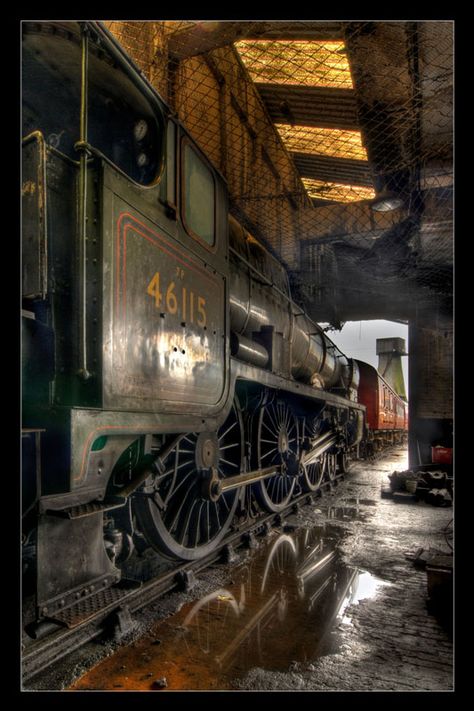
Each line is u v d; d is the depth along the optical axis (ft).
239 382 13.93
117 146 9.25
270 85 22.80
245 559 12.45
